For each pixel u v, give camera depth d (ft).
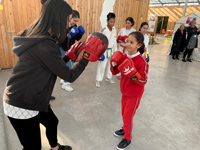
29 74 3.15
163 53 25.44
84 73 13.79
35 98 3.25
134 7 21.24
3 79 11.10
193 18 22.45
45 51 2.95
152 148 5.98
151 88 11.59
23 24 12.82
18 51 3.07
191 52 20.35
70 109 8.20
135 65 5.11
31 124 3.51
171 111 8.63
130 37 5.00
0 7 11.50
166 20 63.82
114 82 12.30
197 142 6.41
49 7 3.05
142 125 7.29
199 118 8.12
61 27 3.18
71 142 6.01
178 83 12.86
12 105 3.23
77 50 4.05
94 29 17.52
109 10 18.06
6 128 6.52
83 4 15.48
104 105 8.81
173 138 6.57
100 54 3.67
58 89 10.36
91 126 7.00
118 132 6.48
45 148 5.65
